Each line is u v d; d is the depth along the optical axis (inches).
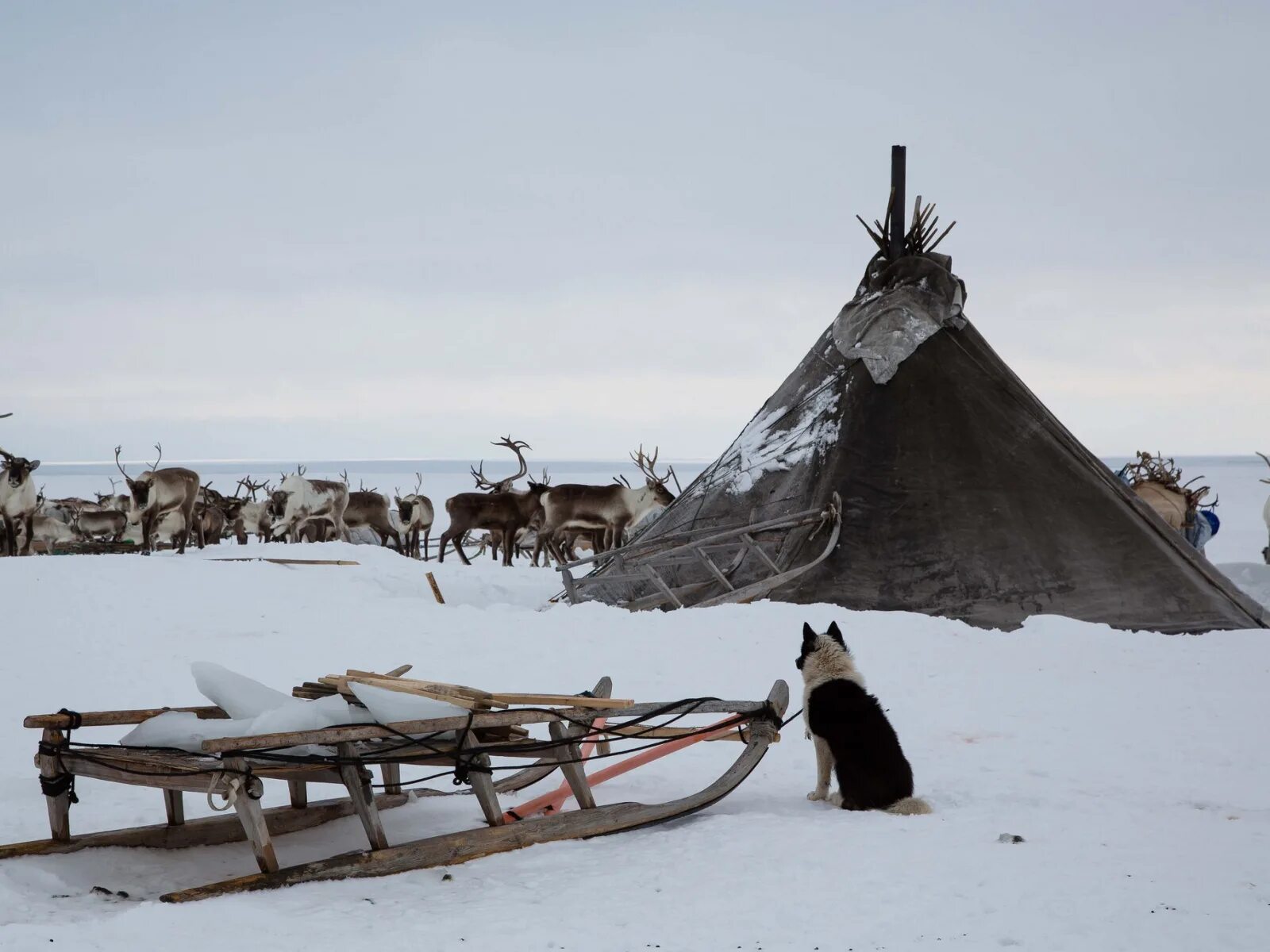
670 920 189.8
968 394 693.3
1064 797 279.6
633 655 490.3
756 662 478.6
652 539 711.7
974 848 228.1
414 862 224.1
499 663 479.8
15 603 643.5
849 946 177.6
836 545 649.6
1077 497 668.7
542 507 1236.5
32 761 333.7
